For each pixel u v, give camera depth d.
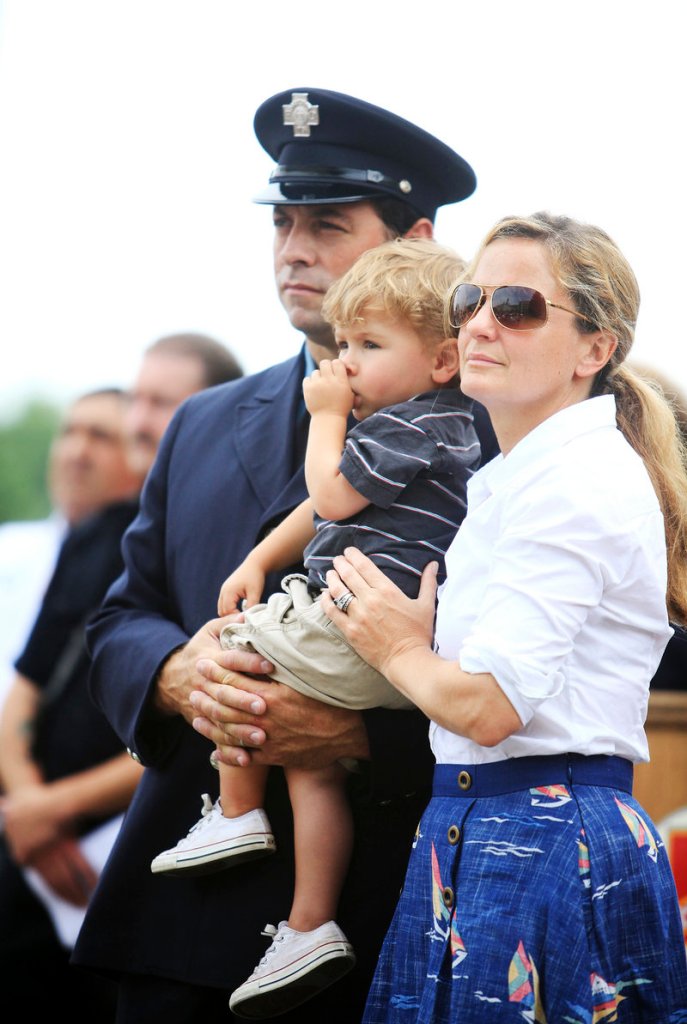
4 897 9.99
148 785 7.26
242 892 6.74
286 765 6.47
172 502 7.67
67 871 9.92
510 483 5.59
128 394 11.41
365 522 6.22
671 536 6.10
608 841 5.40
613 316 5.66
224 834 6.57
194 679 6.73
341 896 6.55
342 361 6.48
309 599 6.38
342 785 6.59
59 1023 10.08
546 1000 5.23
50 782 10.03
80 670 10.12
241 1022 6.77
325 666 6.17
